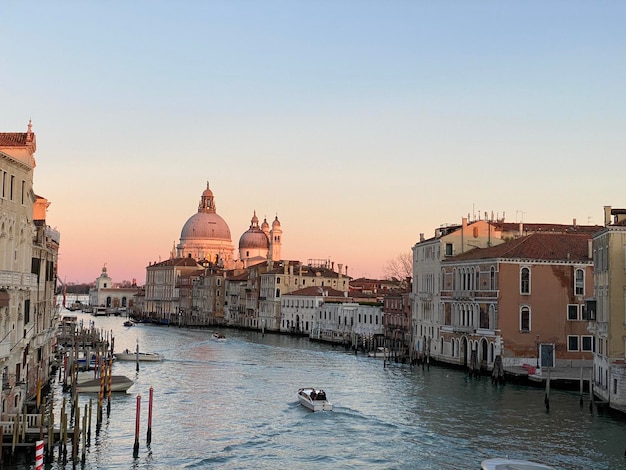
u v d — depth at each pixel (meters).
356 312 126.56
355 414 57.12
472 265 82.00
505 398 63.22
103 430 51.09
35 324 56.06
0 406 42.28
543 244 78.12
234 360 100.12
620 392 53.38
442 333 89.44
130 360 98.69
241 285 194.38
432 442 48.06
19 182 45.53
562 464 42.56
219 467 42.78
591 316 60.50
